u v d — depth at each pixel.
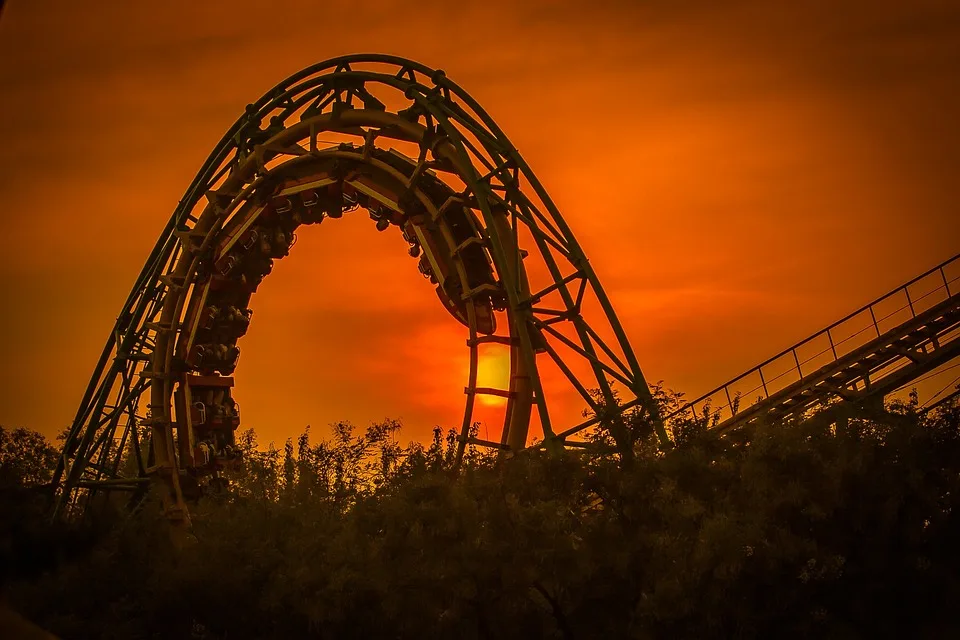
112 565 161.38
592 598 137.75
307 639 149.00
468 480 145.00
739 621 131.12
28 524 80.25
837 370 177.00
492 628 138.75
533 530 134.38
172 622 154.38
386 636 143.50
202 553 155.38
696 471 141.12
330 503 162.12
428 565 135.50
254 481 171.62
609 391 179.88
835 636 131.75
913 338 175.00
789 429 139.75
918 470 133.25
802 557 129.12
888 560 133.25
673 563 133.62
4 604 52.88
